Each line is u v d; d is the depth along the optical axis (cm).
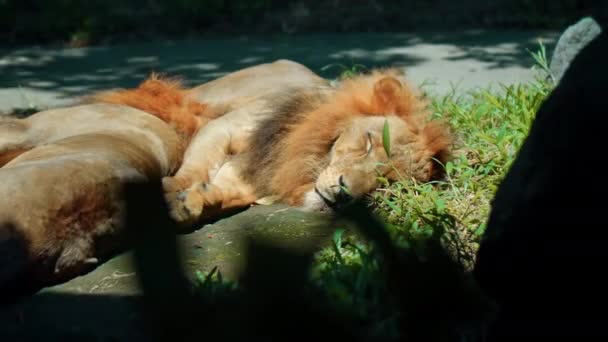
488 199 648
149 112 763
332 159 695
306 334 158
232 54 1566
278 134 739
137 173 559
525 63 1377
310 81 853
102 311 477
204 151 735
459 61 1416
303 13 1884
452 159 725
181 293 159
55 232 490
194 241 620
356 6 1908
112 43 1734
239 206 704
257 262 151
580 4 1822
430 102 825
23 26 1766
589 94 245
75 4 1869
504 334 266
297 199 718
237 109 772
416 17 1842
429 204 633
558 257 249
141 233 165
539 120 272
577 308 249
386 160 686
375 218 164
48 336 447
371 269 438
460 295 188
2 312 477
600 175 238
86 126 684
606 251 240
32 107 1121
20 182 477
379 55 1498
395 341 191
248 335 158
